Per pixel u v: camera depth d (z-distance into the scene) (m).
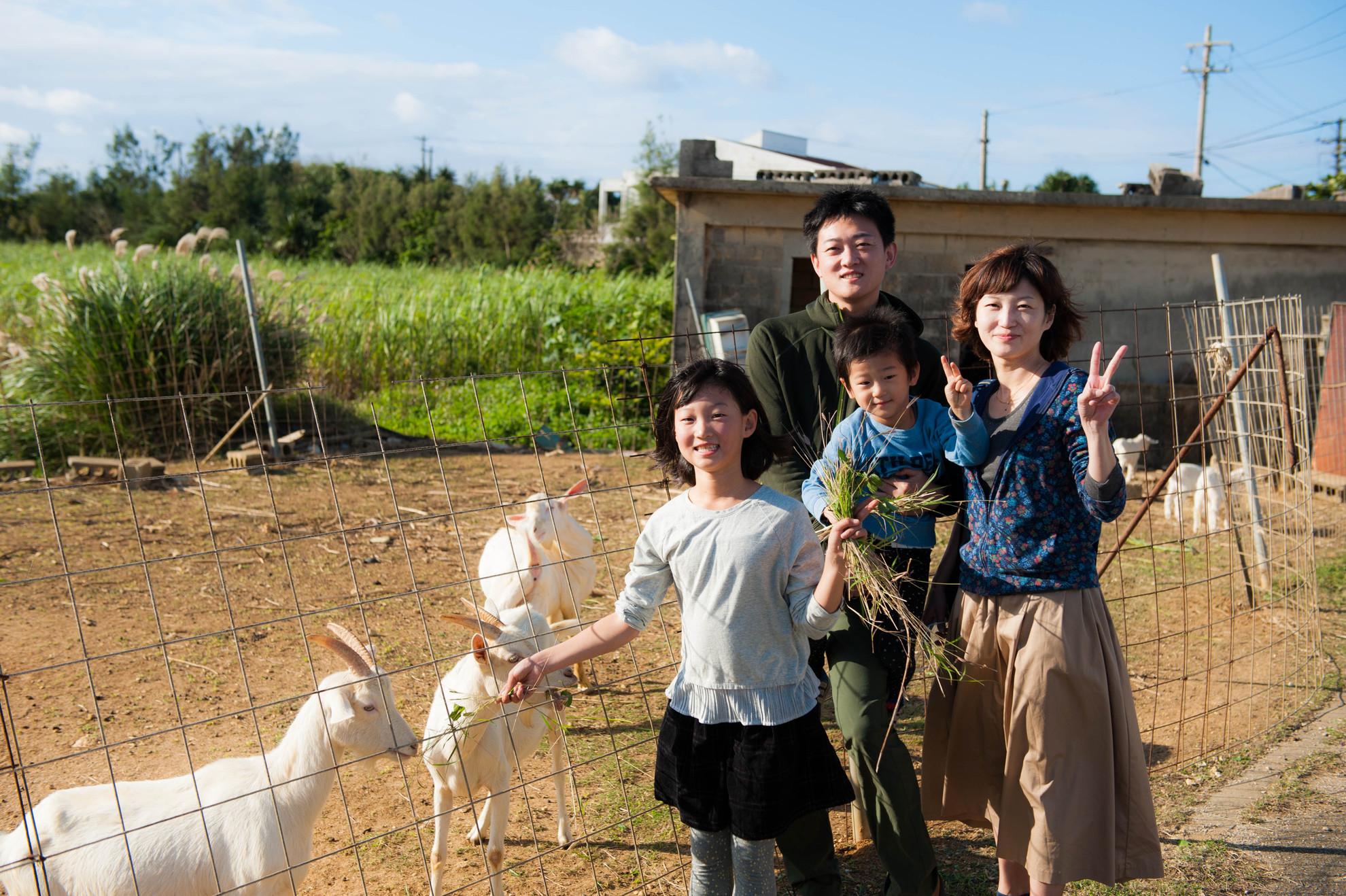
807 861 3.08
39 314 13.11
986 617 3.05
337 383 15.20
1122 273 12.62
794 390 3.62
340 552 8.09
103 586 7.00
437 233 46.62
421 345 16.34
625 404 13.90
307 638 3.08
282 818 3.07
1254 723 4.87
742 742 2.77
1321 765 4.41
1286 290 12.63
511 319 17.06
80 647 5.86
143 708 5.07
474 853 3.88
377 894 3.60
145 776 4.36
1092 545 2.95
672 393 2.90
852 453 3.25
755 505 2.81
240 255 11.25
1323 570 7.52
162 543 8.12
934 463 3.24
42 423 11.12
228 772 3.16
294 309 13.30
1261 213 12.39
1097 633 2.92
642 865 3.79
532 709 3.64
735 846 2.82
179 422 11.69
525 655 3.44
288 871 2.93
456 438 13.09
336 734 3.10
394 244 46.69
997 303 2.99
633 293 18.27
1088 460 2.73
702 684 2.83
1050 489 2.92
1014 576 2.96
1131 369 12.64
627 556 8.02
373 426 13.23
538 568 5.24
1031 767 2.92
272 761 3.15
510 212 45.56
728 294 12.75
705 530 2.82
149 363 11.49
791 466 3.51
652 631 6.38
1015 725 2.95
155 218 52.03
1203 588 7.14
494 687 3.45
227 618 6.47
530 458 12.22
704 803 2.83
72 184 56.00
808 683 2.87
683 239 12.68
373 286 21.02
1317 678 5.41
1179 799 4.14
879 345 3.12
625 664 5.89
